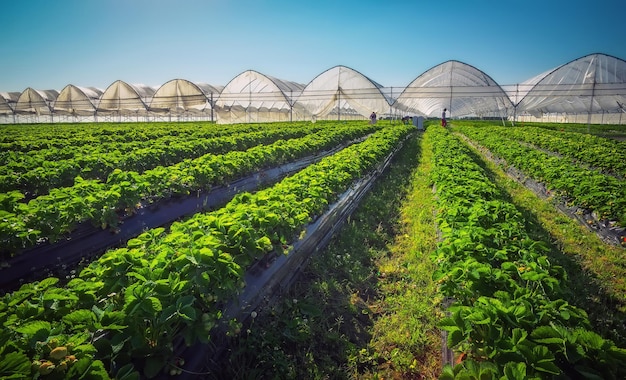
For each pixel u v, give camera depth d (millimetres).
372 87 46438
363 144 15414
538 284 3865
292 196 6727
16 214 5914
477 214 5625
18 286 5395
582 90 40875
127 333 3111
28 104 63031
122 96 53312
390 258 7211
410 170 16109
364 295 5930
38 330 2803
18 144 14297
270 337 4434
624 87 39562
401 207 10469
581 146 16688
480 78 44469
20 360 2439
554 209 9758
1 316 2967
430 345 4699
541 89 42438
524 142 21516
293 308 5184
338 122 46750
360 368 4430
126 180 7781
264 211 5461
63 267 5898
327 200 7945
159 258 3916
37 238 5562
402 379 4238
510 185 12648
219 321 4027
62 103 59531
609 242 7445
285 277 5598
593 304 5461
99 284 3625
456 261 4473
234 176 10578
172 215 7977
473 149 23406
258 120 52219
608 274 6328
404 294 5820
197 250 3863
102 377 2629
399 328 4988
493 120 61219
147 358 3217
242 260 4492
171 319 3299
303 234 6145
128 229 7023
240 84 49156
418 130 45375
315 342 4676
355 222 8977
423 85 46594
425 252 7176
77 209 6059
